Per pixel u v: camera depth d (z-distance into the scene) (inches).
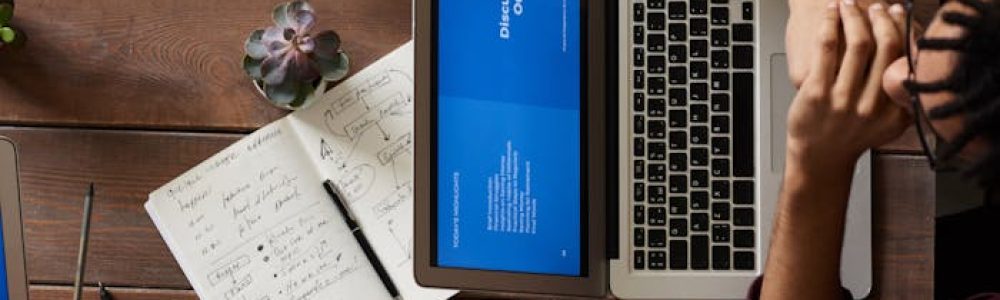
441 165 35.9
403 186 38.4
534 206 36.4
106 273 38.5
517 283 36.3
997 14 21.7
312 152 38.4
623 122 37.0
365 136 38.4
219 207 38.1
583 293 36.5
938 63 23.0
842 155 30.6
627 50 37.1
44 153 38.6
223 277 37.9
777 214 35.2
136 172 38.5
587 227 36.5
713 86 37.0
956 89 22.4
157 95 38.5
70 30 38.7
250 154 38.3
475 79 36.1
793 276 34.5
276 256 38.1
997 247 45.8
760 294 36.0
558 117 36.5
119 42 38.7
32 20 38.7
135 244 38.5
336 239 38.2
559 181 36.5
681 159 37.0
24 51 38.7
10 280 34.0
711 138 37.0
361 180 38.3
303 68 36.3
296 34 36.3
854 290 37.3
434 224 35.9
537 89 36.4
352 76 38.4
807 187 32.1
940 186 46.9
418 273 35.9
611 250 37.1
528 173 36.4
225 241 38.0
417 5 35.7
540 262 36.4
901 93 26.6
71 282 38.7
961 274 45.8
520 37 36.4
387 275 37.9
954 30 22.6
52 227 38.6
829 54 28.5
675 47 37.1
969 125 22.3
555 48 36.5
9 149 34.0
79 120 38.6
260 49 36.7
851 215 37.2
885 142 29.8
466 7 36.1
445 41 35.9
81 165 38.6
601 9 36.6
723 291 36.9
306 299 38.0
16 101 38.6
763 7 37.0
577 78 36.5
